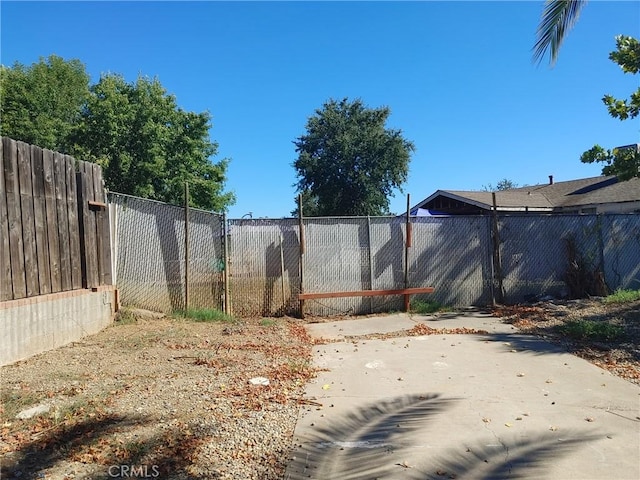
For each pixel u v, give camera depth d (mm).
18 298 6035
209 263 9688
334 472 3463
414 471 3479
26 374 5434
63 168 7133
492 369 6094
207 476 3324
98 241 8078
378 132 38562
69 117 30047
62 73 32156
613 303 9805
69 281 7211
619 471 3480
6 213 5840
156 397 4773
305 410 4652
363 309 10383
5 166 5836
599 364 6199
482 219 11031
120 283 8875
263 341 7543
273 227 10031
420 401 4961
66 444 3705
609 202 17844
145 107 22234
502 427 4277
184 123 24453
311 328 8961
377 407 4777
